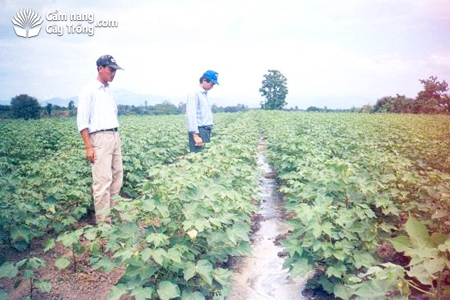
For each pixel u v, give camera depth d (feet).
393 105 143.33
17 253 17.37
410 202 16.60
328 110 219.41
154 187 14.23
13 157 40.06
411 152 33.65
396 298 8.78
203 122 28.02
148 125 75.97
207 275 11.88
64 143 47.29
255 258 17.34
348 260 13.24
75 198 20.04
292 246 13.79
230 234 13.84
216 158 22.57
